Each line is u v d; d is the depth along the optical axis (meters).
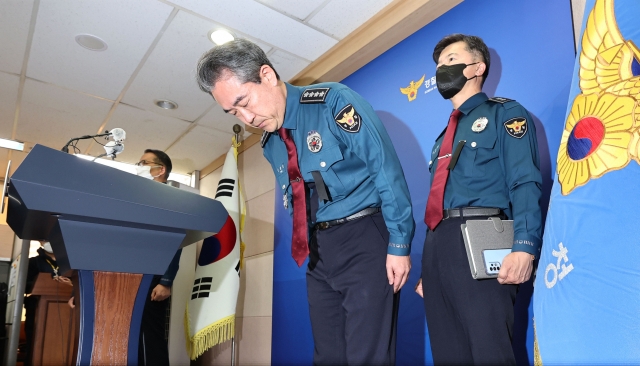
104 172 0.98
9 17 2.95
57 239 1.04
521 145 1.45
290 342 3.46
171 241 1.11
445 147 1.63
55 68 3.53
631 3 0.99
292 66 3.49
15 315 1.86
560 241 0.96
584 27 1.11
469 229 1.36
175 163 5.51
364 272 1.31
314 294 1.44
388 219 1.30
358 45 3.05
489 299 1.32
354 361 1.25
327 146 1.42
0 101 4.01
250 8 2.88
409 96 2.79
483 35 2.43
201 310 3.55
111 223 1.02
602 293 0.81
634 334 0.75
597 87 1.00
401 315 2.54
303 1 2.81
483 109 1.62
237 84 1.39
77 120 4.38
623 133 0.89
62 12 2.92
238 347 4.12
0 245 4.53
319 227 1.43
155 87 3.81
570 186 0.98
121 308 1.06
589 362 0.80
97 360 1.01
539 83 2.12
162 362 2.57
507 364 1.26
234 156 4.05
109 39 3.19
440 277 1.44
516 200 1.39
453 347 1.41
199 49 3.30
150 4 2.86
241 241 3.87
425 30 2.78
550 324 0.92
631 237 0.80
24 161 0.88
